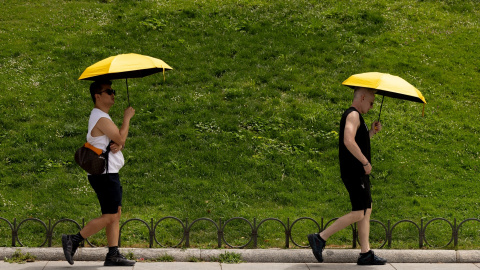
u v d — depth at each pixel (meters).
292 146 22.25
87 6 36.88
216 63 29.09
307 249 13.66
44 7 36.91
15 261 12.67
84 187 18.50
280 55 29.98
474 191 18.92
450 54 30.77
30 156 20.59
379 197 18.41
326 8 36.03
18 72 27.70
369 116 25.05
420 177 20.05
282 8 35.97
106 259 12.44
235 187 18.86
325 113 24.73
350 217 12.39
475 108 25.97
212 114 24.33
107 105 12.20
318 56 30.17
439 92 27.20
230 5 36.16
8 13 35.62
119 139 11.91
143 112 24.47
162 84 27.17
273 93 26.33
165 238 14.75
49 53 29.78
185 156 20.98
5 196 17.70
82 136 22.36
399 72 28.70
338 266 12.86
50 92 25.92
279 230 15.58
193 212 16.84
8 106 24.50
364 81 12.47
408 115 25.27
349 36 32.31
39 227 15.14
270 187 19.02
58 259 12.95
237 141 22.31
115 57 12.08
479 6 37.72
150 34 32.28
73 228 15.25
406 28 33.75
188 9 35.25
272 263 13.08
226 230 15.47
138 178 19.36
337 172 20.38
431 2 38.09
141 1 37.16
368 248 12.91
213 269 12.36
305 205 17.89
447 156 21.92
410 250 13.59
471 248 14.23
